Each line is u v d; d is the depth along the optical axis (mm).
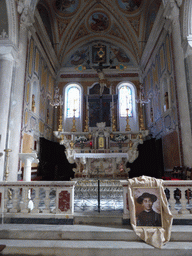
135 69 17031
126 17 15547
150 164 13305
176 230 4320
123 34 16812
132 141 12258
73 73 17109
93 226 4637
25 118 9734
